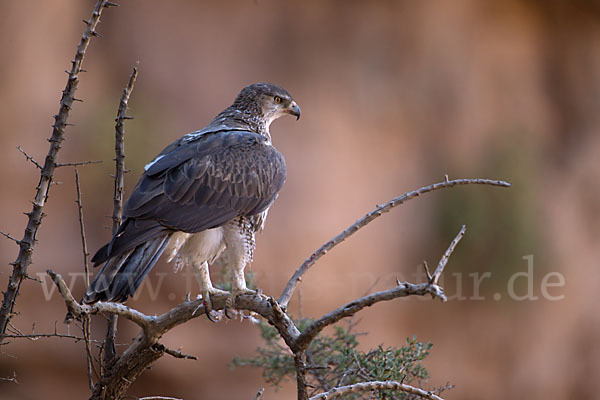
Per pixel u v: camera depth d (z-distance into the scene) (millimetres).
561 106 18062
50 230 12094
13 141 12398
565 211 17297
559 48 18266
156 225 5867
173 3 14328
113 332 5656
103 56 13602
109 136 12719
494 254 15969
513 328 16031
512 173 16406
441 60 16547
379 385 4555
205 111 14023
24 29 12906
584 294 17047
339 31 15656
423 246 15375
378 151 15320
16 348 11680
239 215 6434
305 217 13945
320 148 14609
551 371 16422
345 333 7488
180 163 6320
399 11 16219
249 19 14875
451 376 15266
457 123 16391
